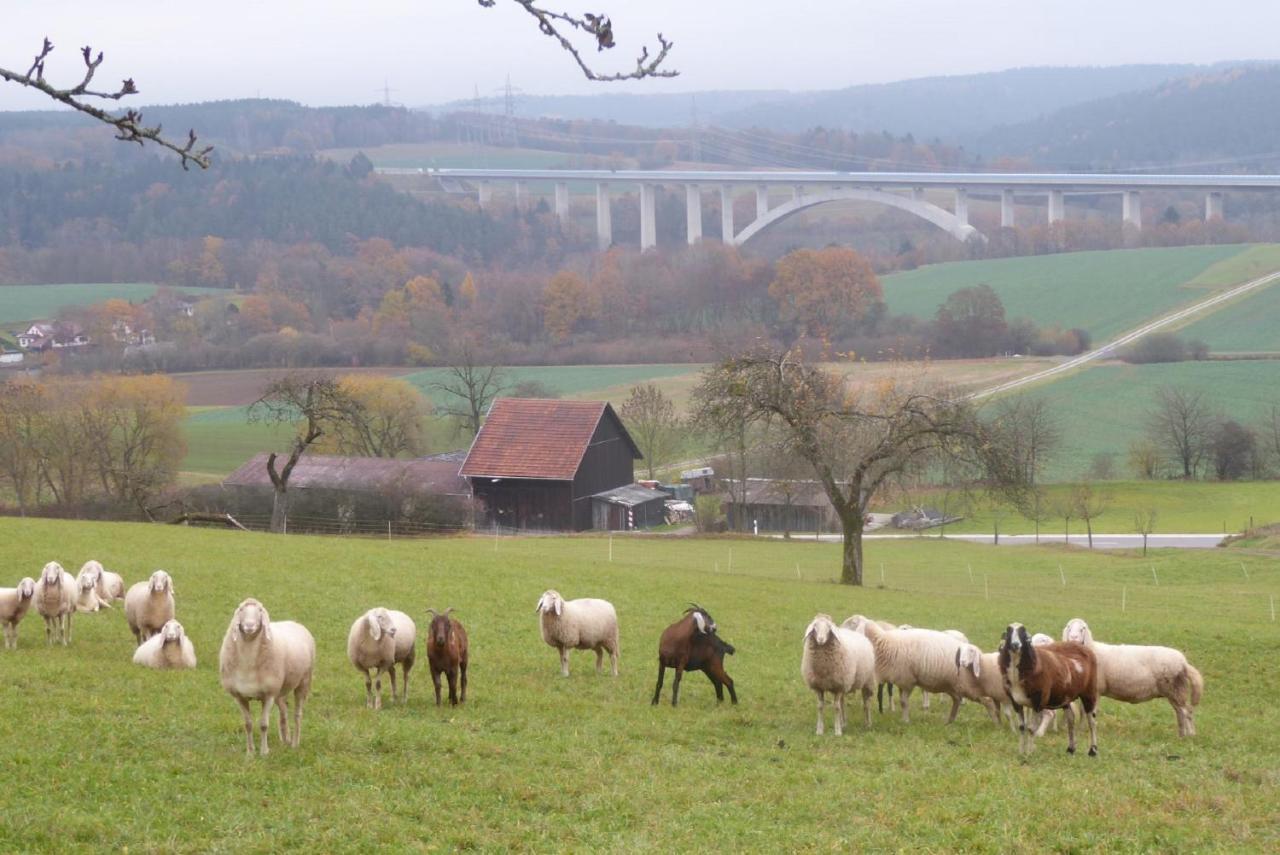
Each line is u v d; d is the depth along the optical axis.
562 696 26.48
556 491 92.31
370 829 16.58
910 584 61.84
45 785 17.58
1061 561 73.12
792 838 16.80
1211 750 23.83
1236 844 16.72
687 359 169.12
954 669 25.12
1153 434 121.06
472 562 48.78
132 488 90.12
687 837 16.73
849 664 23.44
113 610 34.88
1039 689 21.94
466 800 18.12
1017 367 155.38
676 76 12.02
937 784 19.67
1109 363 153.62
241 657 19.11
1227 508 102.00
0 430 90.50
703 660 26.30
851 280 173.62
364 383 114.38
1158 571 68.94
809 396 60.25
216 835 16.11
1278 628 42.88
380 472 94.69
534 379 152.00
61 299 196.12
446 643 24.20
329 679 27.16
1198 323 168.75
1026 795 18.95
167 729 21.06
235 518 86.06
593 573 48.03
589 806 18.08
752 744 22.75
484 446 94.31
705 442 110.19
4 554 42.50
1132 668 24.78
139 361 161.75
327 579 41.81
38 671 25.20
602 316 183.00
